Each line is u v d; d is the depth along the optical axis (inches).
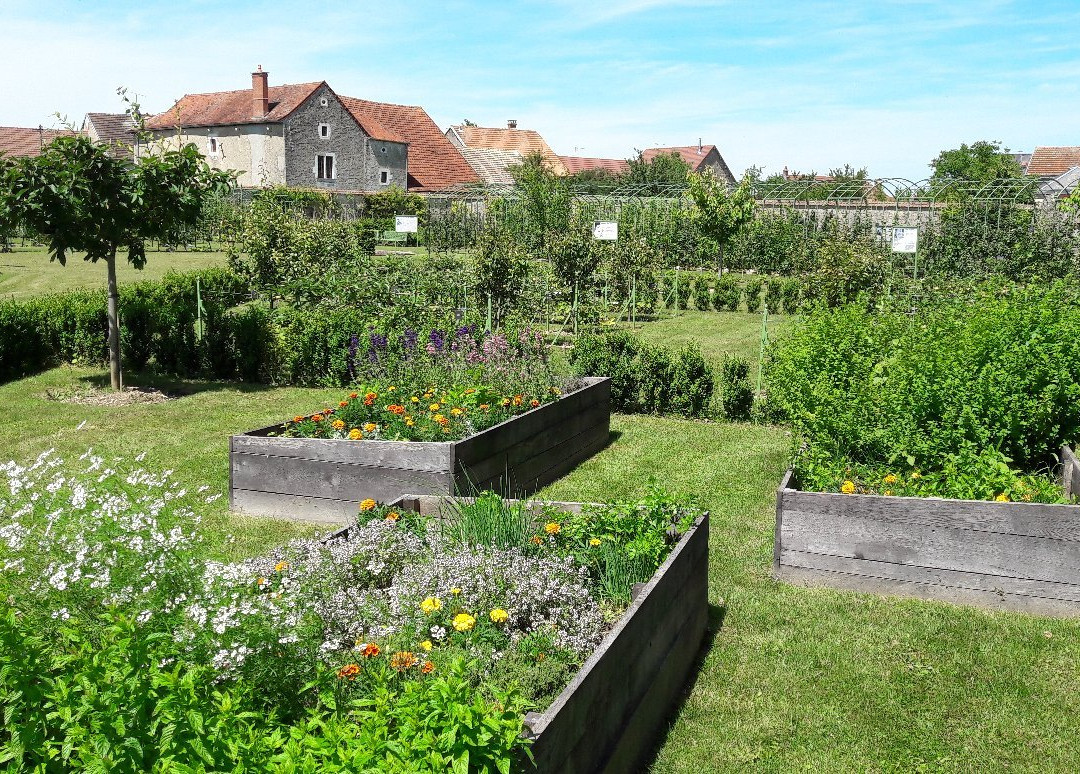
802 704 160.4
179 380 452.1
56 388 424.5
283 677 106.7
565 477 301.1
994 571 192.9
